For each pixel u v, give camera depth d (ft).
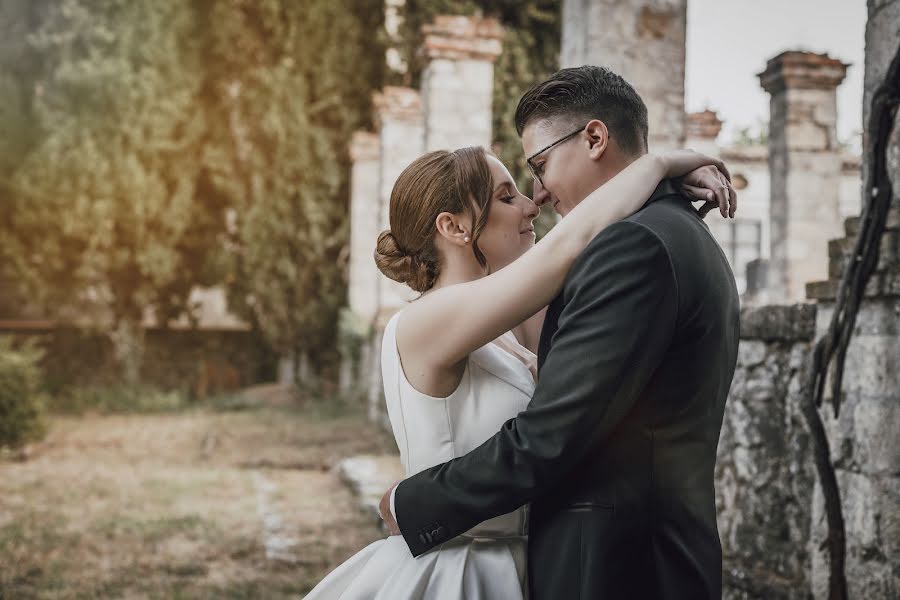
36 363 50.29
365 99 50.44
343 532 19.95
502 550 5.57
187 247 50.47
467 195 5.72
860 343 9.77
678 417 4.84
